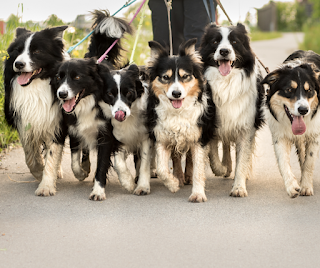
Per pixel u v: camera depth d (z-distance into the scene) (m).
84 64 4.32
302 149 4.91
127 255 2.92
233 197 4.37
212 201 4.22
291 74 4.32
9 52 4.52
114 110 4.25
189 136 4.37
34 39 4.38
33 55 4.36
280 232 3.34
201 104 4.39
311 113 4.42
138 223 3.55
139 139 4.66
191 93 4.31
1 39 7.23
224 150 5.23
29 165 4.78
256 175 5.29
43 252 2.96
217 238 3.22
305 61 4.70
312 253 2.95
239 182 4.50
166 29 6.36
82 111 4.37
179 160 4.91
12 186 4.69
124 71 4.45
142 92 4.58
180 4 6.25
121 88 4.31
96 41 5.76
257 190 4.63
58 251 2.97
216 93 4.58
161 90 4.33
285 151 4.51
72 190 4.61
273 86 4.48
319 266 2.75
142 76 4.64
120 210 3.91
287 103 4.31
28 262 2.80
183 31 6.46
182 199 4.30
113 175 5.27
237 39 4.48
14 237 3.21
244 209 3.95
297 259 2.86
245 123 4.62
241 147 4.65
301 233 3.32
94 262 2.81
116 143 4.57
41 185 4.47
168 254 2.94
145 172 4.57
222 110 4.63
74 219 3.64
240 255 2.92
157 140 4.47
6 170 5.32
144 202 4.18
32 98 4.49
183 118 4.32
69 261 2.82
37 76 4.43
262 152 6.47
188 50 4.39
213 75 4.58
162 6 6.26
